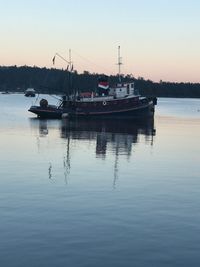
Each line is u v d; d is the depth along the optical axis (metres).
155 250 16.69
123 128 73.31
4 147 44.44
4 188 26.05
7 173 30.53
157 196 24.69
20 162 35.16
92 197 24.19
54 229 18.75
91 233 18.33
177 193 25.50
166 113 135.50
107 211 21.52
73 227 19.05
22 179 28.64
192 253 16.44
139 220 20.17
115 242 17.39
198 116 118.44
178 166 34.56
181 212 21.56
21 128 69.81
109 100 98.31
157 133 64.56
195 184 28.03
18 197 23.97
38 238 17.69
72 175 30.22
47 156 38.62
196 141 53.62
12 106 161.62
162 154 41.19
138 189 26.34
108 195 24.70
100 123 84.62
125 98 98.38
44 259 15.74
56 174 30.47
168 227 19.25
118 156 39.38
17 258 15.79
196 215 21.08
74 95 100.19
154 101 100.19
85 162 35.72
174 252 16.52
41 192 25.17
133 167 33.75
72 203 22.89
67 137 56.41
